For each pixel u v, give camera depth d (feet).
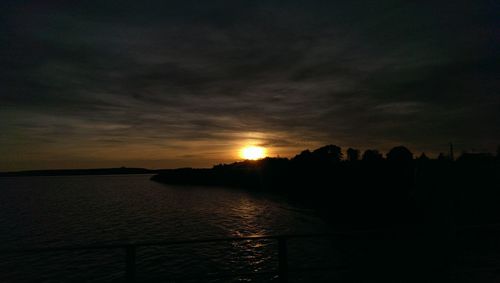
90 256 121.60
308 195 339.98
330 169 394.73
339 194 306.55
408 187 264.72
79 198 419.95
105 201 371.56
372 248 123.54
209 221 218.18
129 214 258.37
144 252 127.95
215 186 558.15
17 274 101.60
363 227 186.19
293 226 193.26
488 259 29.27
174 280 19.51
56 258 118.73
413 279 22.65
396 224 191.11
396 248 118.73
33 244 160.56
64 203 356.59
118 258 118.62
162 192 496.23
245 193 415.03
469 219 181.37
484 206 189.16
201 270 105.50
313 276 74.79
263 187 449.89
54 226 207.00
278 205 289.74
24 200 402.52
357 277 22.21
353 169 357.41
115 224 212.43
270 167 520.83
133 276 18.29
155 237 170.60
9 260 116.06
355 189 305.12
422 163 257.34
